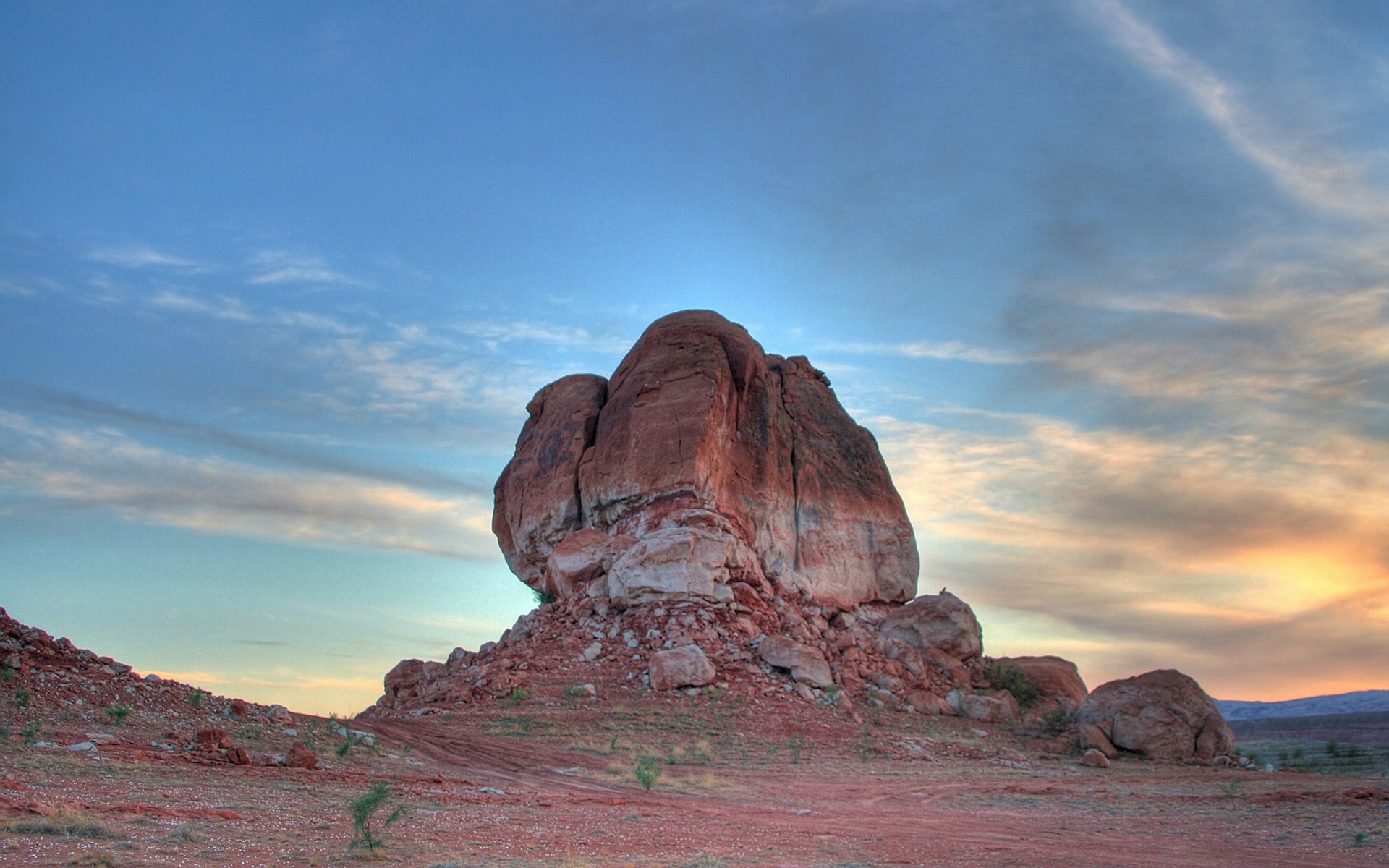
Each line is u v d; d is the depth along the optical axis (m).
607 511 56.00
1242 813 26.84
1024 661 56.56
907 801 28.59
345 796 21.06
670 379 56.31
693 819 22.97
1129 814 26.86
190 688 29.61
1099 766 38.88
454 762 30.58
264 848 15.02
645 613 48.28
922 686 49.41
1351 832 23.31
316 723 30.89
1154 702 42.38
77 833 14.25
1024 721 48.22
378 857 15.16
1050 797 30.11
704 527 51.38
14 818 14.81
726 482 56.06
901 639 54.56
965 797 29.69
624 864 16.06
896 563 60.97
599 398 62.25
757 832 21.53
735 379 57.78
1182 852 20.88
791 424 62.06
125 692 27.62
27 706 24.72
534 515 59.66
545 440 61.59
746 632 47.94
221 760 23.45
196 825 16.25
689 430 54.00
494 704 41.19
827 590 57.78
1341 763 42.25
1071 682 55.09
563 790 27.42
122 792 18.44
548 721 38.47
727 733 38.41
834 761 35.78
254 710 29.69
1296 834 23.31
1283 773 39.34
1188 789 32.25
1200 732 41.75
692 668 43.34
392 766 27.38
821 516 59.50
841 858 18.61
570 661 45.88
